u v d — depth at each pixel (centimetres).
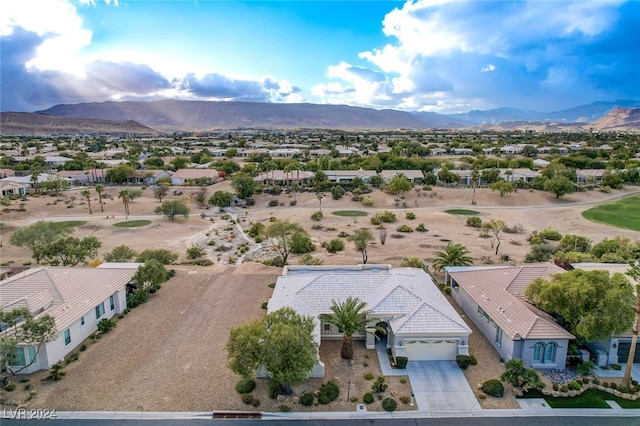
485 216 9400
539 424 2719
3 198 10325
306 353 2855
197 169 14112
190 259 6219
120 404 2878
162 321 4116
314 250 6812
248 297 4700
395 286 3916
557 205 10550
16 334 3052
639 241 7288
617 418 2775
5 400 2900
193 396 2972
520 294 3941
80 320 3681
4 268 5625
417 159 15462
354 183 12231
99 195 10231
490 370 3312
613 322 3078
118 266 4816
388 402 2848
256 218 9288
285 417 2770
